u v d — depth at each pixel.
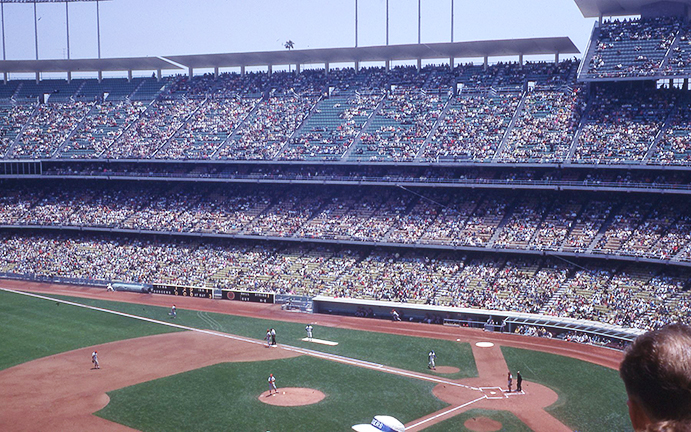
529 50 101.31
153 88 122.25
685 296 67.81
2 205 112.56
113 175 106.75
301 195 102.50
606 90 90.69
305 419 45.34
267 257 95.38
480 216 87.56
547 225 82.12
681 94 85.62
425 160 88.75
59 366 58.16
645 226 76.62
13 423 44.31
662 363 3.35
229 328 73.56
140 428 43.53
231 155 100.50
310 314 81.50
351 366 58.88
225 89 117.31
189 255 99.25
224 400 49.28
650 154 77.69
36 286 96.38
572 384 53.53
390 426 17.30
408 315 78.38
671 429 3.23
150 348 64.75
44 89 126.38
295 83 114.25
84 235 108.88
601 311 69.50
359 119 101.75
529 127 89.06
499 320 72.62
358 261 90.00
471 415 46.41
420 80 106.31
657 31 91.00
